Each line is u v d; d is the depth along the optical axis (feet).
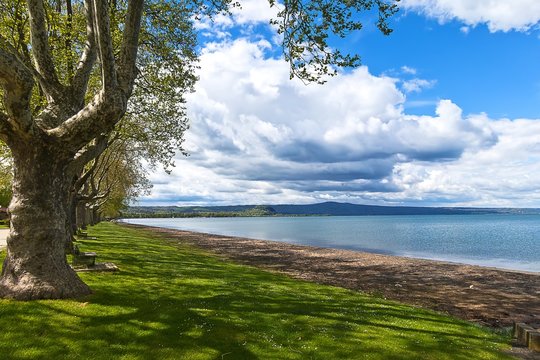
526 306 54.24
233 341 26.91
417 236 266.57
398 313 40.50
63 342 24.40
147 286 41.98
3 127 30.48
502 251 161.99
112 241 103.40
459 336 33.04
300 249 147.54
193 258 82.12
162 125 83.35
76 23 54.75
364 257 119.55
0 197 222.28
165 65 66.49
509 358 28.12
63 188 35.04
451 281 76.18
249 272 66.28
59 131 33.14
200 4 54.95
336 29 40.22
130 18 34.12
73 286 34.09
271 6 41.42
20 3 47.01
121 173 151.02
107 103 32.58
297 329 30.91
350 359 25.35
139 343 25.35
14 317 27.32
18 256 32.30
